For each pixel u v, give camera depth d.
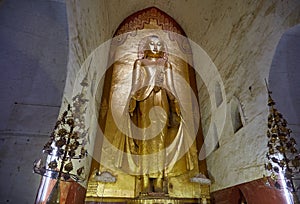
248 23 4.64
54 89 3.11
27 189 2.60
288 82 3.66
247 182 4.02
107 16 6.64
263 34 4.04
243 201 4.09
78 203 4.28
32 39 3.15
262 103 3.82
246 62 4.53
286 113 3.55
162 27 8.03
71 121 2.74
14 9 3.11
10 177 2.62
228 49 5.43
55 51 3.20
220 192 4.93
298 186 3.09
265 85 3.78
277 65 3.68
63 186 3.28
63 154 2.69
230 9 5.51
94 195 4.78
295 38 3.50
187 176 5.44
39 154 2.78
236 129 4.77
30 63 3.13
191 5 7.43
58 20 3.15
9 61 3.08
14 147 2.77
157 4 8.27
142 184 4.93
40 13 3.13
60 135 2.60
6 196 2.54
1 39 3.07
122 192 4.92
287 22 3.43
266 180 3.26
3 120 2.88
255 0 4.45
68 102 3.35
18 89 3.03
